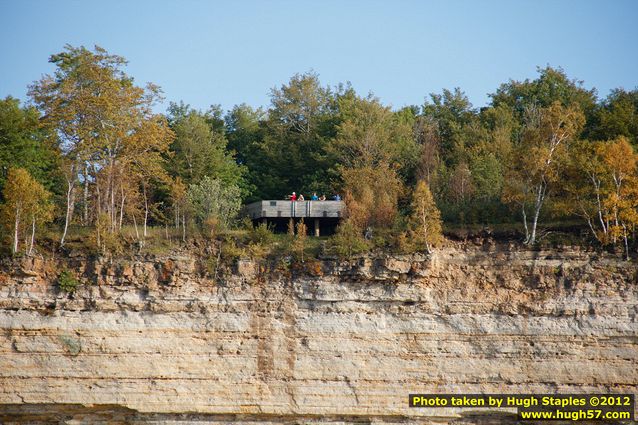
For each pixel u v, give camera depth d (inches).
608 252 3014.3
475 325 2960.1
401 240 3009.4
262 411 2915.8
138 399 2925.7
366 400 2910.9
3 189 3326.8
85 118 3321.9
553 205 3080.7
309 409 2910.9
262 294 3009.4
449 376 2925.7
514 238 3073.3
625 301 2947.8
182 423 2915.8
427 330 2957.7
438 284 3006.9
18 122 3462.1
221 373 2942.9
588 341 2925.7
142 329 2974.9
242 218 3400.6
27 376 2945.4
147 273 3021.7
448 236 3088.1
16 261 3024.1
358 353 2942.9
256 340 2970.0
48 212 3132.4
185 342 2965.1
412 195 3427.7
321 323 2970.0
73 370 2947.8
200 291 3011.8
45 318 2984.7
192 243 3102.9
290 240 3090.6
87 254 3061.0
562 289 2979.8
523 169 3134.8
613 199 2984.7
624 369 2901.1
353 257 3011.8
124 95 3324.3
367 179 3474.4
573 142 3393.2
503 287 3002.0
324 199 3395.7
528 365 2923.2
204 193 3373.5
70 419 2940.5
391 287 2989.7
